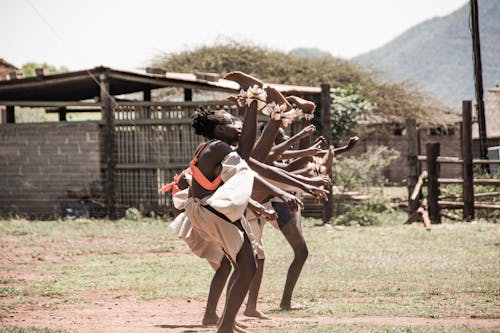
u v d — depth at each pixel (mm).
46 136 42312
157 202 40969
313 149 15039
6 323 14648
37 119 75438
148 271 22781
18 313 16016
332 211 39188
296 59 85062
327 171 15250
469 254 25703
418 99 79000
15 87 42406
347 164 42688
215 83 41844
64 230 35000
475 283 19469
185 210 12641
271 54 84375
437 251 26578
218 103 40500
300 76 82125
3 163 42875
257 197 15266
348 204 41406
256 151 12961
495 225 35031
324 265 23234
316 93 42781
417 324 13938
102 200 41500
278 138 16750
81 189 41719
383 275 21156
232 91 43844
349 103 52469
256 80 13102
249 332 12930
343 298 17719
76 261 25500
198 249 13508
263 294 18516
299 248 16406
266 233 32844
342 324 13766
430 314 15070
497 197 40125
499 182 38188
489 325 13766
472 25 48188
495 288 18656
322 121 40156
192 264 24250
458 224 36000
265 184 12406
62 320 15031
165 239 31844
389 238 30797
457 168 81500
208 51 84188
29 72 123375
